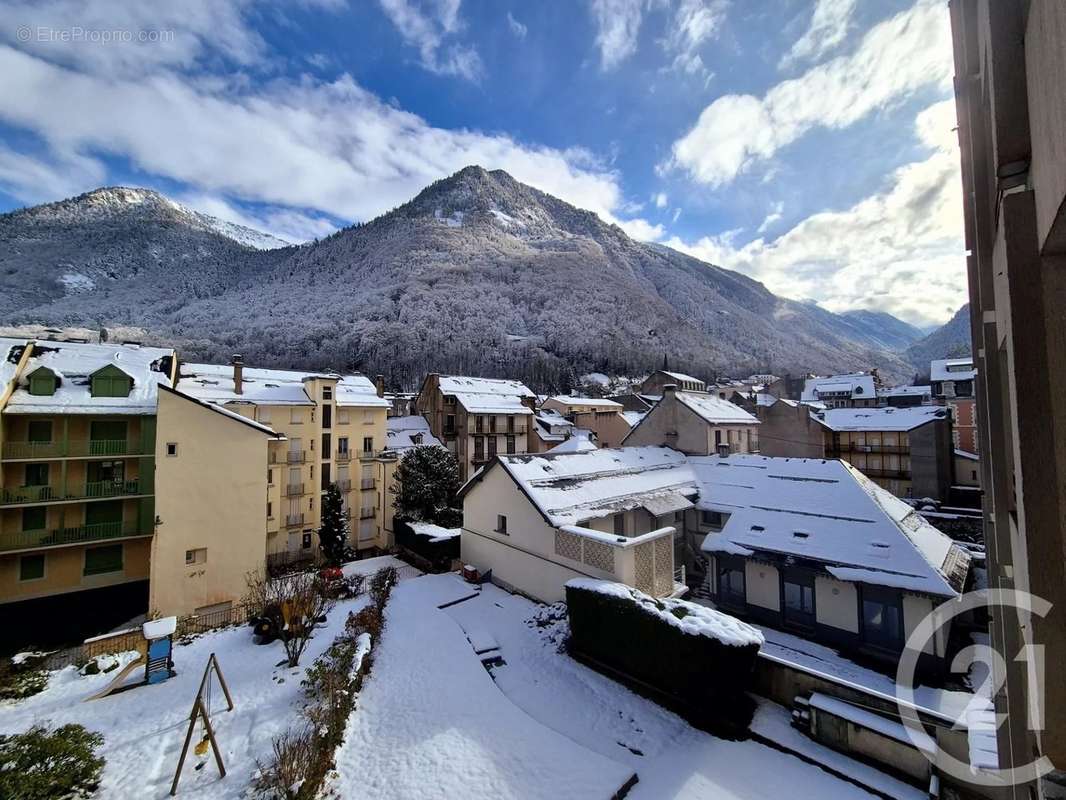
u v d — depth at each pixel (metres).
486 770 9.16
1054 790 2.75
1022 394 2.96
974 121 5.08
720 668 10.74
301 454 29.36
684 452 28.14
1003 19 3.43
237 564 20.38
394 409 51.72
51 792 7.82
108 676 12.91
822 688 10.34
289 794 7.89
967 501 32.12
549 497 18.33
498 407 40.31
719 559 18.42
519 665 13.61
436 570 23.44
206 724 8.70
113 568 19.75
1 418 17.47
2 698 11.70
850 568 15.06
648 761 9.75
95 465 19.64
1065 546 2.67
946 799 8.29
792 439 37.69
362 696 11.64
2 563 18.02
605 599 13.19
